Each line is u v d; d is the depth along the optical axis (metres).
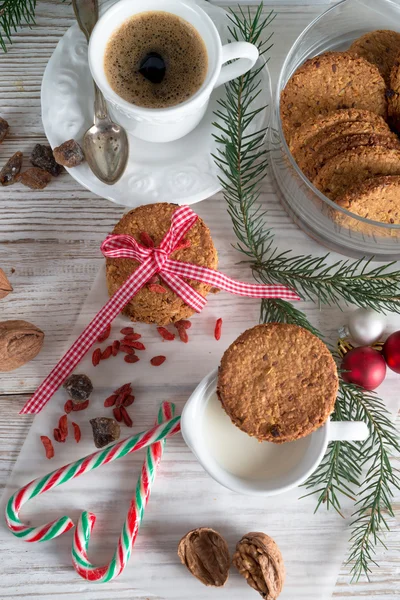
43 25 0.64
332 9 0.59
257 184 0.64
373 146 0.56
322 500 0.59
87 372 0.62
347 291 0.59
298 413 0.56
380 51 0.62
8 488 0.61
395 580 0.61
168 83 0.58
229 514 0.61
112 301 0.58
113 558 0.59
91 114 0.62
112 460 0.60
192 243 0.59
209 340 0.62
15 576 0.61
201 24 0.58
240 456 0.58
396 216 0.57
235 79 0.61
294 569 0.61
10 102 0.64
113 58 0.58
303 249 0.63
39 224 0.63
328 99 0.59
